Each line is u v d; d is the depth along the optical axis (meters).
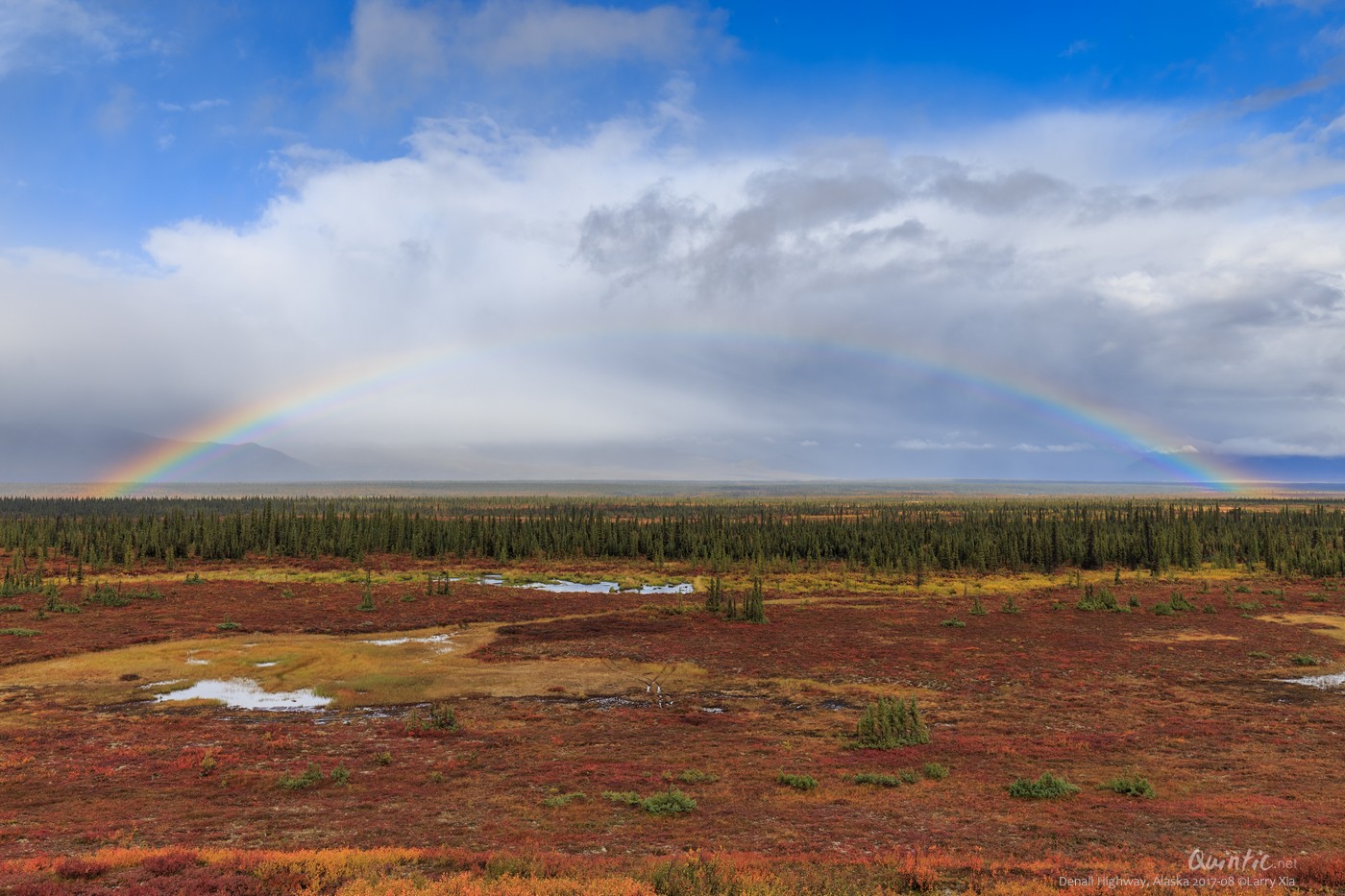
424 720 49.31
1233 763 39.06
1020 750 41.59
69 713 50.41
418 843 26.67
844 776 36.44
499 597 115.00
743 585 136.12
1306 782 35.53
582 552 182.62
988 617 98.38
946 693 58.25
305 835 27.55
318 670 65.31
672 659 72.06
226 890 20.08
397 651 74.25
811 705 54.97
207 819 29.52
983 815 30.30
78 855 24.80
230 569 142.38
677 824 29.09
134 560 150.50
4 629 77.75
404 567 156.00
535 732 46.28
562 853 25.56
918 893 21.16
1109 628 89.56
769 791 33.97
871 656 73.44
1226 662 70.44
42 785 34.34
